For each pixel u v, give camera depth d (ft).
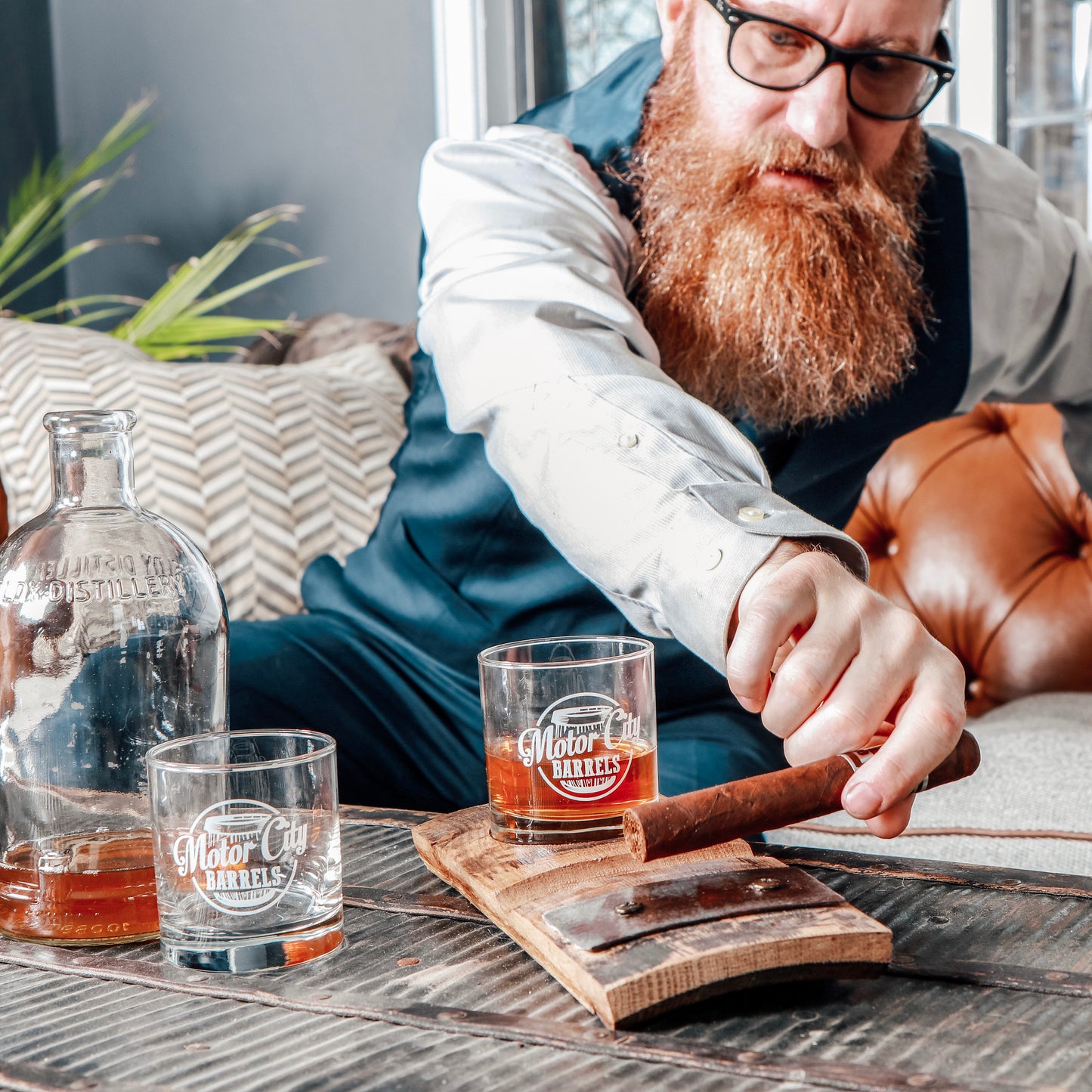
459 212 3.31
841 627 1.87
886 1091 1.30
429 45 8.98
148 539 1.95
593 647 2.07
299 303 9.70
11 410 5.07
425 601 3.82
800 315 3.24
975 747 1.82
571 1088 1.34
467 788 3.73
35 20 9.97
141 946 1.82
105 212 10.26
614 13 8.69
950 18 7.51
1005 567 5.41
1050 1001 1.53
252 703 3.62
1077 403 4.52
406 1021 1.52
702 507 2.22
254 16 9.55
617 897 1.70
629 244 3.52
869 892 1.94
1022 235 3.94
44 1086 1.37
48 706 1.82
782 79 3.17
